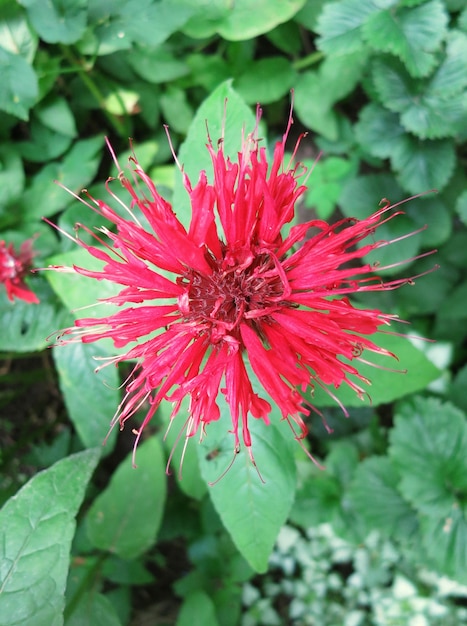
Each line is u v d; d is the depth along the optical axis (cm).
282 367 12
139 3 18
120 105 22
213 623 19
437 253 22
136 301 12
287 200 12
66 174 21
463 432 19
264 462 14
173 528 23
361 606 25
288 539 25
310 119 22
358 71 21
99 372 18
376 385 15
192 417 13
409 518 20
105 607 17
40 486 12
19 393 25
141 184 21
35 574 11
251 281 12
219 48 22
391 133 20
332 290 11
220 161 11
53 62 19
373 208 21
